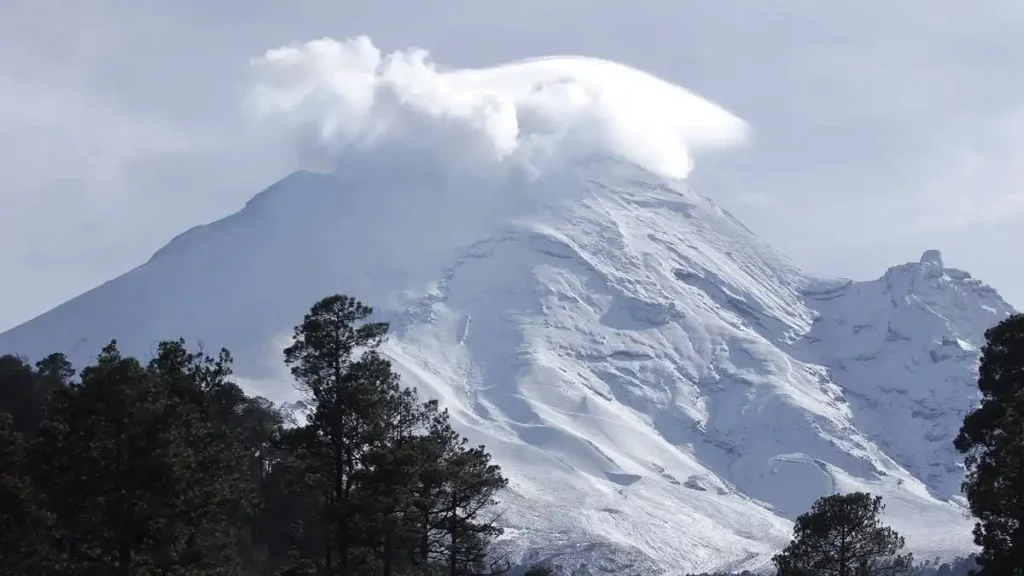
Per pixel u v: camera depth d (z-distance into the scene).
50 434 134.50
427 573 153.38
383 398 147.75
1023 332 144.75
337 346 149.38
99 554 133.88
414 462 146.38
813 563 179.38
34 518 141.12
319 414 146.00
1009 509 137.62
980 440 143.75
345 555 147.25
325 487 148.12
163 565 130.62
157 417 133.12
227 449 146.62
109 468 131.00
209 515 139.12
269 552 184.75
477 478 159.88
